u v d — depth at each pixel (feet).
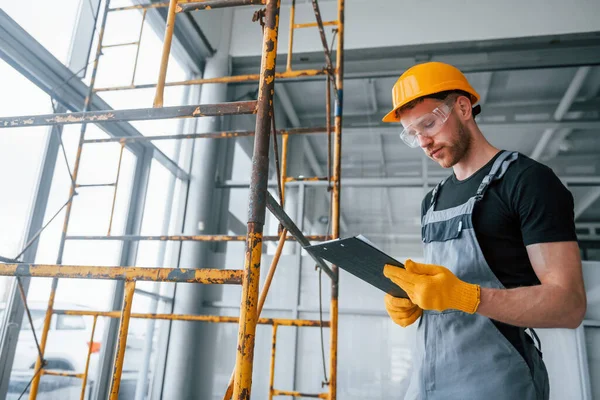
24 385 7.24
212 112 3.01
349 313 10.71
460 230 3.69
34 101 7.55
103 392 9.06
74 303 8.44
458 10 12.20
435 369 3.63
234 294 11.39
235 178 12.72
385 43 12.33
